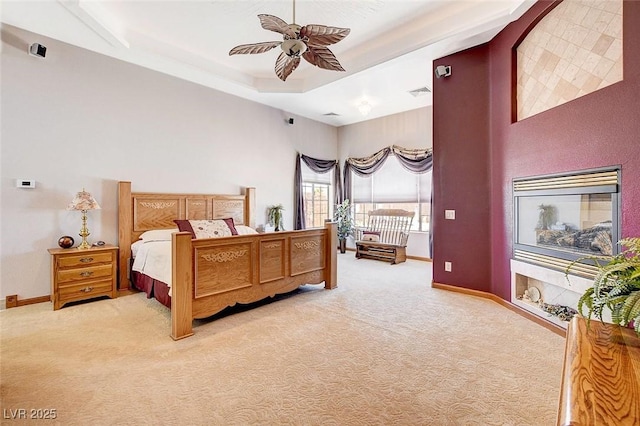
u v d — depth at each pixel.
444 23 3.47
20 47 3.41
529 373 2.11
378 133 7.16
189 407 1.77
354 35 3.82
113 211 4.11
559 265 2.73
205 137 5.12
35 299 3.53
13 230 3.40
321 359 2.31
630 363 1.03
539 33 3.02
